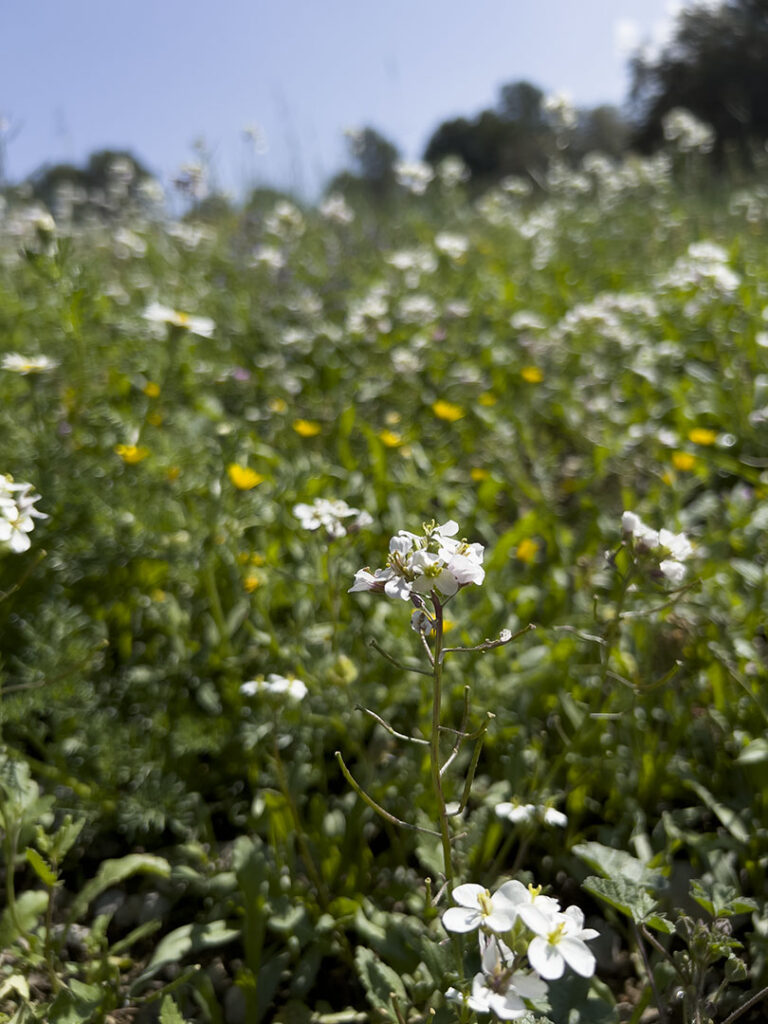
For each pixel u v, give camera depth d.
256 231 7.80
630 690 2.56
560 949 1.23
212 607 3.04
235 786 2.66
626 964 2.16
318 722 2.64
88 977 2.02
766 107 19.19
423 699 2.66
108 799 2.51
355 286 7.08
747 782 2.47
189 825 2.48
